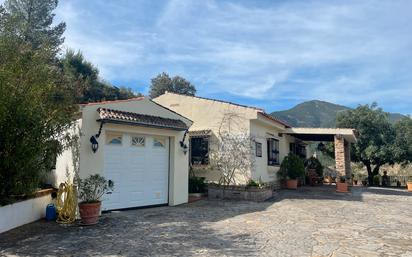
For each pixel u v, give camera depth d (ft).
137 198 40.83
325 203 46.44
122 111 38.60
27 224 30.86
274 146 68.18
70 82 36.81
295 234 27.58
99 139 36.09
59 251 22.52
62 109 31.86
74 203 32.45
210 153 57.41
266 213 37.68
